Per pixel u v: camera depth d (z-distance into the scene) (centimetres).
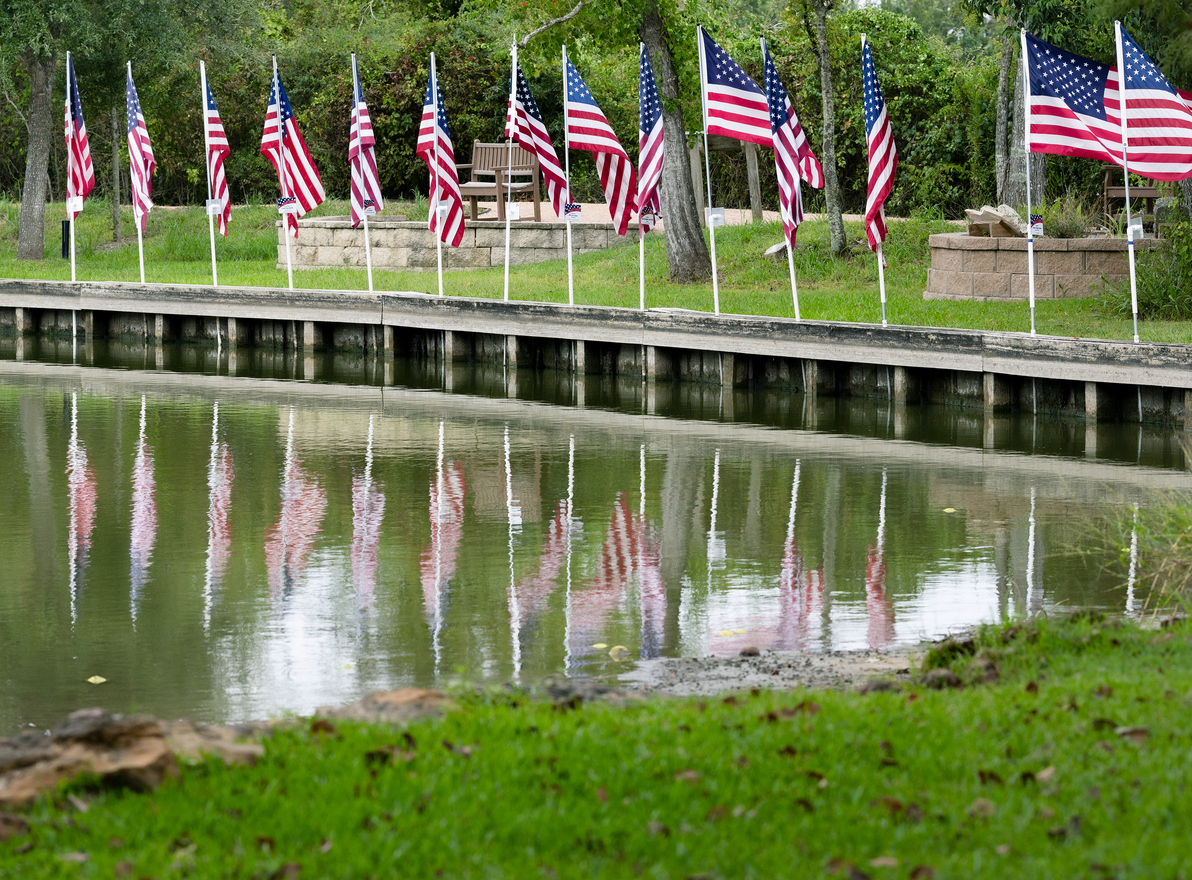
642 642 1057
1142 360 2020
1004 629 913
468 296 2914
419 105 4362
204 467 1812
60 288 3256
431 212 2833
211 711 900
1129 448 1928
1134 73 1889
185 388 2581
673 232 2992
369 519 1518
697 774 604
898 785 596
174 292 3131
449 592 1216
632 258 3234
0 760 609
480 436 2062
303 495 1639
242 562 1325
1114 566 1284
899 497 1614
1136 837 533
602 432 2098
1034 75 1939
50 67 3847
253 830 550
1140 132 1898
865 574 1273
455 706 727
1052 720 673
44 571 1289
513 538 1428
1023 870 509
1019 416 2192
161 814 563
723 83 2248
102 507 1570
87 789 595
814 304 2617
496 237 3484
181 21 3931
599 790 584
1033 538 1404
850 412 2269
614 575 1278
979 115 3572
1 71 3769
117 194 4128
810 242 3053
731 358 2492
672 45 2911
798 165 2281
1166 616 1003
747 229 3222
